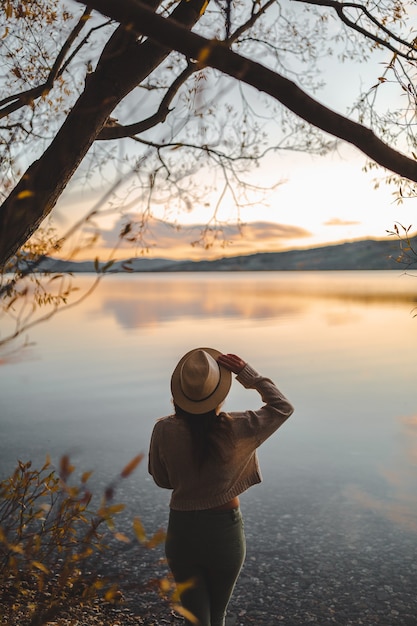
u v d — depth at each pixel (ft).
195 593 8.77
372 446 32.76
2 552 8.40
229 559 8.82
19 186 7.50
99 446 32.50
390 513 22.44
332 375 59.36
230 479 8.87
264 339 90.79
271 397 9.13
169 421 9.12
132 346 83.20
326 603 15.38
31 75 13.24
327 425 38.24
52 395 49.19
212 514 8.82
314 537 20.21
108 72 7.83
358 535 20.25
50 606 7.01
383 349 79.46
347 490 25.32
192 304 194.29
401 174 5.20
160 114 11.02
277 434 36.01
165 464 9.05
